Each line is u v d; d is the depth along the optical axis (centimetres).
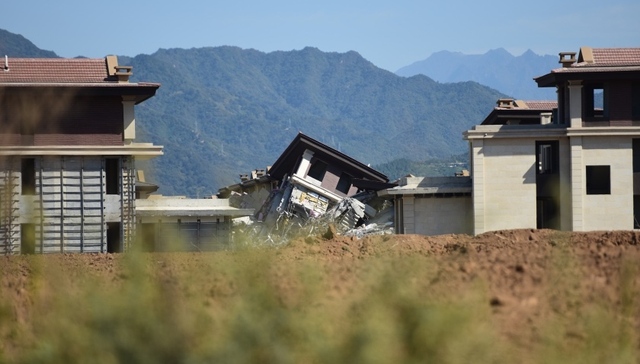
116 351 1770
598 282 2512
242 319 1769
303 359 1734
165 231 2306
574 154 12644
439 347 1731
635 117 12662
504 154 12738
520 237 4331
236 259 2475
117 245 12450
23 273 3422
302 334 1762
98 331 1792
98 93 11925
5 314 2134
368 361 1683
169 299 1870
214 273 2248
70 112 11944
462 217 13138
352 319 1850
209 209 12725
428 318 1736
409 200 13150
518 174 12725
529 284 2534
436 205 13162
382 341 1706
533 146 12719
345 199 14150
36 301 2248
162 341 1766
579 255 3034
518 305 2298
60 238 11975
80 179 12044
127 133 12150
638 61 12862
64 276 2477
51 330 1856
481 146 12756
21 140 11694
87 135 12031
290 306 1942
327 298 2184
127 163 12169
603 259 2933
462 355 1742
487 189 12719
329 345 1705
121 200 12169
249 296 1886
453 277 2583
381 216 14400
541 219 13200
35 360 1812
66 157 12006
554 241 3656
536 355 1906
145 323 1789
